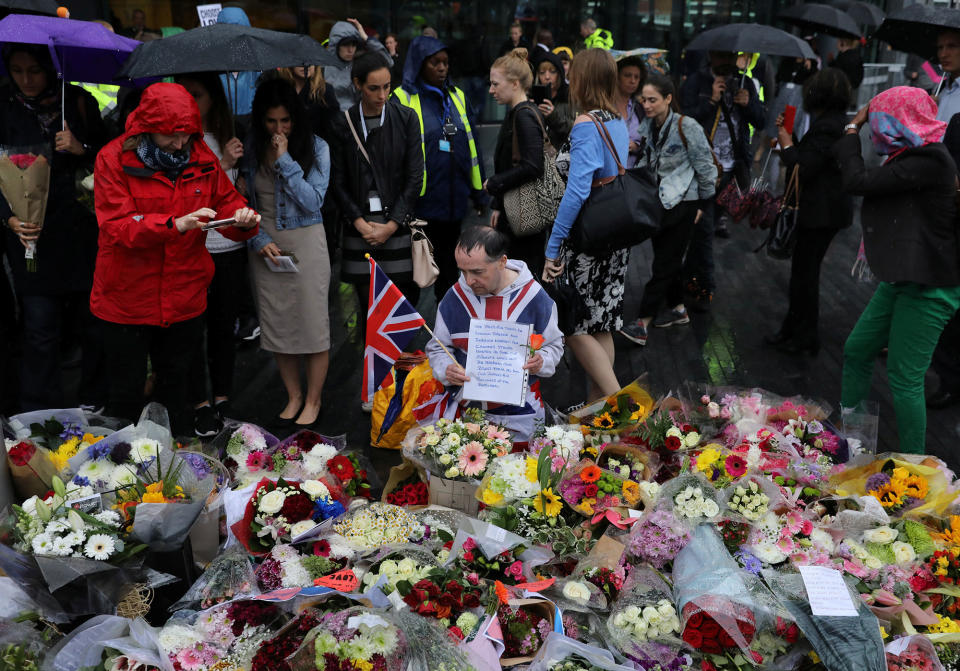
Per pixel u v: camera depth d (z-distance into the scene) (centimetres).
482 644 242
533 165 468
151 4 979
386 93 448
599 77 412
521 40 1082
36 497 279
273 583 268
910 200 374
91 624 244
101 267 349
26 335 425
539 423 352
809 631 249
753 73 928
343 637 234
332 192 458
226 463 342
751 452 328
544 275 431
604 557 281
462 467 312
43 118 400
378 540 285
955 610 279
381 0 1110
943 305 379
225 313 447
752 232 942
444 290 589
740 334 623
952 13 464
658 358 577
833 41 1197
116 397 373
